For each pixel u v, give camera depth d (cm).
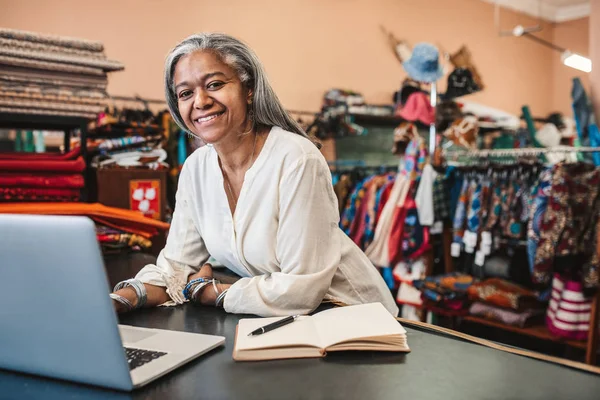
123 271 155
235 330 102
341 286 131
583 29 747
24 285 74
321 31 495
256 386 75
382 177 356
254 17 448
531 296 317
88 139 236
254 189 119
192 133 125
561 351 342
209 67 111
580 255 279
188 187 136
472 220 334
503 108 695
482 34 661
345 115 390
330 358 85
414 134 343
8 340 79
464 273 355
